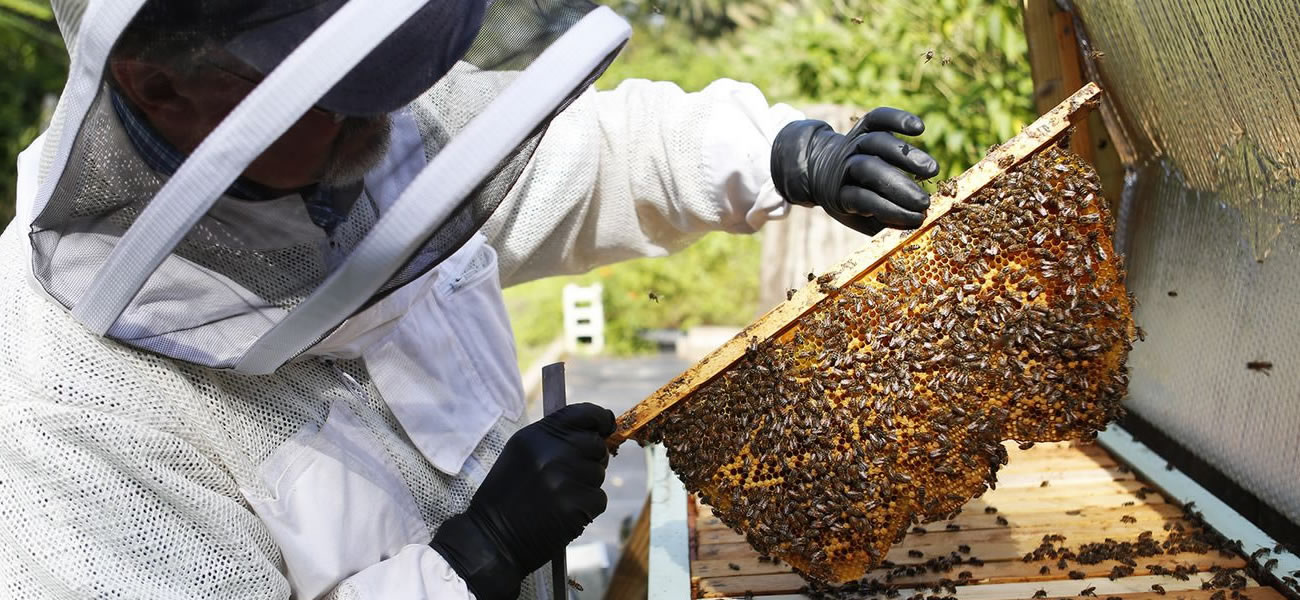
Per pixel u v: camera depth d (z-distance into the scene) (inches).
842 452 69.1
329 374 68.3
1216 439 86.2
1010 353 68.5
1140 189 100.7
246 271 56.4
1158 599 70.4
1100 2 82.3
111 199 54.5
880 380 68.5
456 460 74.2
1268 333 77.4
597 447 70.1
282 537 63.9
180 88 50.8
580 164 85.4
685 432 71.6
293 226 55.1
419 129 58.9
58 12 54.2
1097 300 68.2
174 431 59.3
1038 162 68.9
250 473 63.7
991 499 90.4
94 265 56.7
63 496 56.3
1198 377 89.3
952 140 176.7
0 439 56.8
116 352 58.4
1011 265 69.4
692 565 83.7
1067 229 67.7
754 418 69.7
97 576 56.4
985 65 182.7
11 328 59.3
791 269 253.4
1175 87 79.9
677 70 461.7
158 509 58.2
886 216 68.5
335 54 49.6
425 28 53.1
